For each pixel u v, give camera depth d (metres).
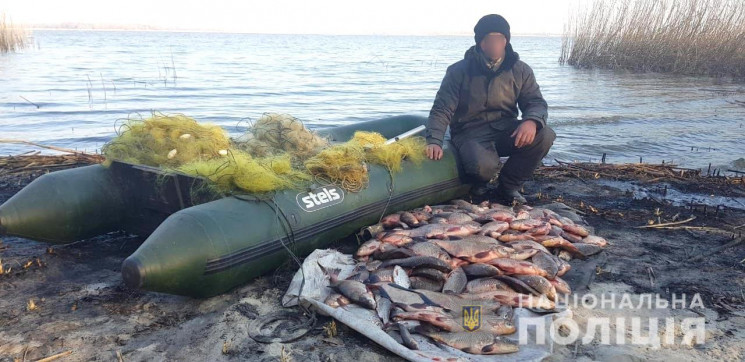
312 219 4.62
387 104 18.02
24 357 3.38
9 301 4.07
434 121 6.04
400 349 3.37
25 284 4.36
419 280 4.17
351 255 4.62
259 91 20.27
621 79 25.95
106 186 5.00
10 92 17.92
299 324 3.79
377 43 108.81
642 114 16.62
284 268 4.59
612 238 5.64
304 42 102.69
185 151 4.96
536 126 5.93
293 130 5.49
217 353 3.48
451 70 6.19
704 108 17.95
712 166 10.40
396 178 5.52
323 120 14.77
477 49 6.02
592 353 3.53
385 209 5.36
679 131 14.02
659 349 3.58
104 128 12.88
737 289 4.48
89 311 3.96
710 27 25.92
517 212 5.58
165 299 4.17
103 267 4.73
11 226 4.51
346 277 4.20
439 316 3.59
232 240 3.99
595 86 23.53
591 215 6.39
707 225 6.08
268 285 4.39
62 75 23.52
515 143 5.86
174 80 23.20
